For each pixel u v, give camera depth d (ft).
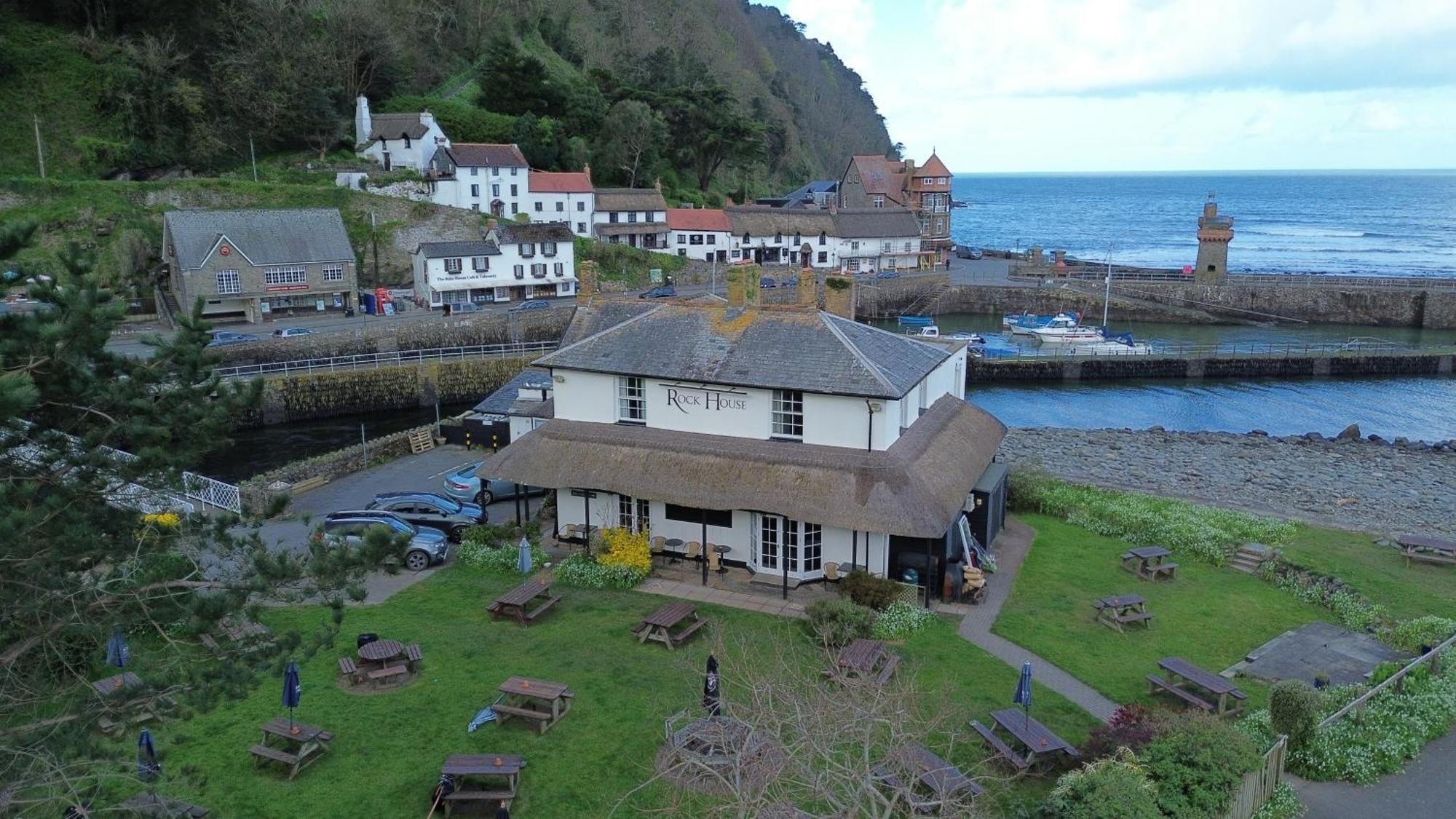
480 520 118.42
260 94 344.08
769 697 55.11
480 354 237.04
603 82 469.98
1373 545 111.55
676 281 350.84
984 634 89.56
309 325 253.24
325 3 400.26
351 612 93.97
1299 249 633.61
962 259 485.56
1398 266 521.24
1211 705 74.69
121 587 56.80
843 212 411.13
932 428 109.91
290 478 139.85
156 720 69.26
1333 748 65.62
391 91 403.95
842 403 98.27
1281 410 232.94
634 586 100.73
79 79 320.91
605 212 373.81
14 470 54.85
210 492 130.82
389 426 212.64
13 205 270.67
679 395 106.32
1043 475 134.72
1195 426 220.43
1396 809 61.31
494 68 425.69
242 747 69.10
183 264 248.32
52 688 61.67
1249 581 104.01
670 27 629.51
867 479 94.48
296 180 332.39
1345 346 283.38
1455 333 319.47
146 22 345.92
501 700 75.15
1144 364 266.77
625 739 70.33
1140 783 55.93
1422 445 191.11
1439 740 69.46
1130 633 90.38
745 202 492.13
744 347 105.81
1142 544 114.83
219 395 61.52
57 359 52.54
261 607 59.06
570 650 85.30
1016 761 64.59
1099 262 486.79
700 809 60.90
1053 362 265.54
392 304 279.69
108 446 57.72
